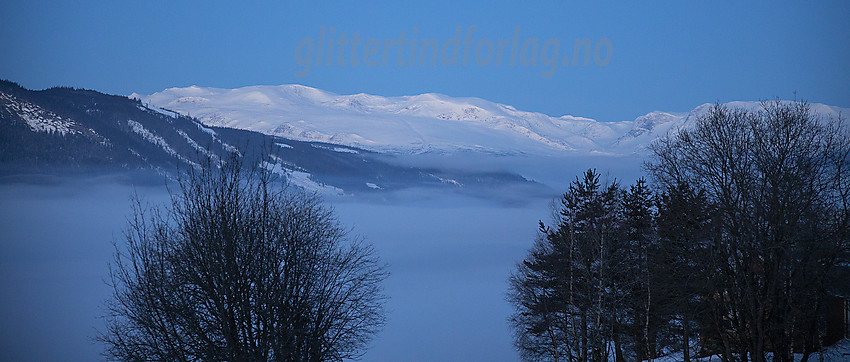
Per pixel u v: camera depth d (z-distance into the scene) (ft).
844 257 135.95
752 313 135.74
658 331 178.81
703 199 147.23
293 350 103.76
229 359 101.14
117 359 106.01
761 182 143.64
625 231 193.26
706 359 182.29
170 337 103.09
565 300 200.13
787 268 135.64
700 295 148.46
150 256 105.09
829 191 142.00
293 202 115.85
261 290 104.12
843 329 180.45
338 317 114.11
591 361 193.47
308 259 111.86
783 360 142.20
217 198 105.81
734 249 140.56
